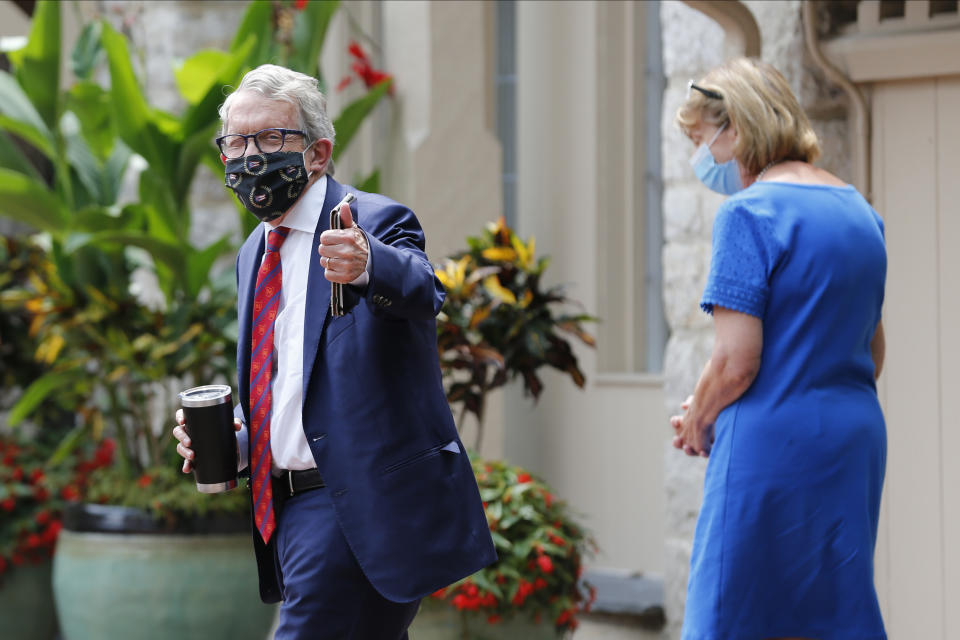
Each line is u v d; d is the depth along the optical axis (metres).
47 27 16.25
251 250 9.69
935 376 13.49
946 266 13.43
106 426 21.19
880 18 13.39
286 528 9.16
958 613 13.38
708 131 9.66
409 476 8.77
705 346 15.59
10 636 18.58
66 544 16.44
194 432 9.10
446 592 13.39
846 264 8.88
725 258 8.91
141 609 15.71
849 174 14.24
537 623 13.71
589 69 20.22
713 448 9.16
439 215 19.67
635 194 20.23
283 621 9.00
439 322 14.23
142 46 20.92
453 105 19.75
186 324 16.81
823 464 8.73
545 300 15.18
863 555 8.79
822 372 8.84
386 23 20.11
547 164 20.75
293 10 17.72
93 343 17.20
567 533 14.28
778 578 8.77
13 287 20.42
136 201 21.11
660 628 16.92
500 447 20.23
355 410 8.74
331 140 9.18
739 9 13.36
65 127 19.03
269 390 9.23
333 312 8.17
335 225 8.08
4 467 18.91
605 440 20.19
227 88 15.84
